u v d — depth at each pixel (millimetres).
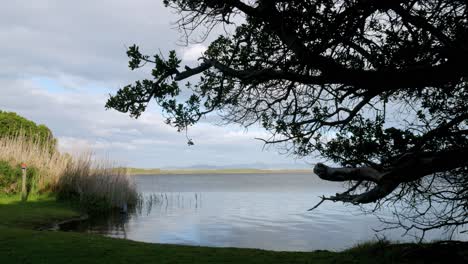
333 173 6172
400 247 9148
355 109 5984
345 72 4930
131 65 5344
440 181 7156
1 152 25578
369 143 5926
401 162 5688
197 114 6059
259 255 9312
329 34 4879
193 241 17750
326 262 8508
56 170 25391
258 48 6082
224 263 8383
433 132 5680
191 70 5469
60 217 19344
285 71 5219
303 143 6641
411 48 5105
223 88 6543
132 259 8570
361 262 8484
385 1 4629
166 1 5547
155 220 23625
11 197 22703
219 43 6590
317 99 6391
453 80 5117
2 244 9805
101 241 10656
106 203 25172
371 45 5758
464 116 5723
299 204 39281
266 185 96625
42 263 7988
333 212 30578
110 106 5508
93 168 27219
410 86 5000
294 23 4941
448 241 8688
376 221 22875
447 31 5301
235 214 29562
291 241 18234
